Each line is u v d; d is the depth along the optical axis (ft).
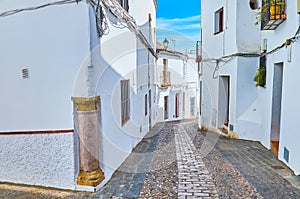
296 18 16.83
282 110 19.21
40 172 14.71
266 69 25.03
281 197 12.74
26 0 13.94
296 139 16.31
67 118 14.25
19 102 14.57
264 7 21.20
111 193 14.17
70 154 14.30
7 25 14.24
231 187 14.34
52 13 13.84
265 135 25.34
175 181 15.84
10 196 13.62
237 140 29.19
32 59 14.24
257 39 28.66
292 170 16.88
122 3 22.62
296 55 16.57
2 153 15.01
